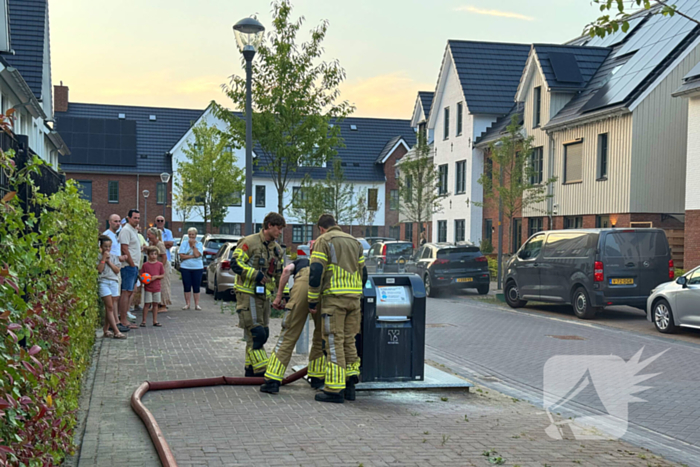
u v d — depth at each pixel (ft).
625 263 50.75
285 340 24.18
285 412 21.26
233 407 21.71
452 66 123.03
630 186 78.79
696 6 87.71
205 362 29.07
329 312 22.80
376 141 194.18
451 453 17.60
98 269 34.45
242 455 16.80
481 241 110.42
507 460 17.20
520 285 59.11
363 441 18.38
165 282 48.60
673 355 35.27
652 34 90.99
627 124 79.36
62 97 187.93
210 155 145.48
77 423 19.29
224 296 59.82
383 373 25.04
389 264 89.04
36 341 13.33
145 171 179.52
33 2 87.56
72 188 23.16
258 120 57.82
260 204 178.91
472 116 115.14
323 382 25.14
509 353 35.45
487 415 22.04
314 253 22.77
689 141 68.95
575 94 95.14
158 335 36.76
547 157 94.89
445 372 27.96
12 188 16.87
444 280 71.26
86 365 26.30
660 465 17.39
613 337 41.70
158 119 192.44
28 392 11.14
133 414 20.40
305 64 58.23
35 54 82.64
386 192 184.55
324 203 132.98
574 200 89.20
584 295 51.31
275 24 57.72
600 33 25.17
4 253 10.24
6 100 69.97
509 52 124.47
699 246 67.51
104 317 37.83
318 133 58.23
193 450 17.08
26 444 10.32
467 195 117.19
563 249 54.34
